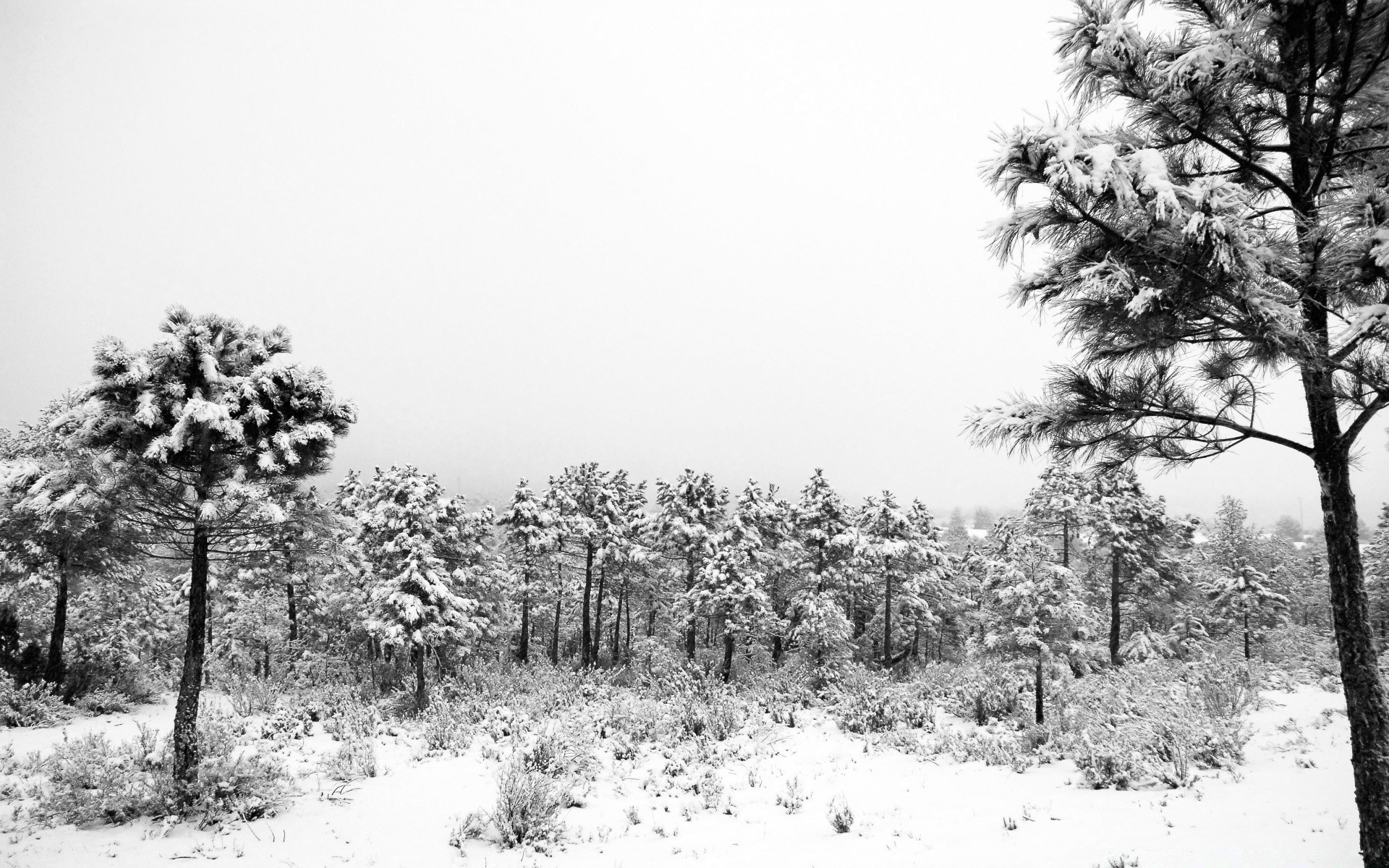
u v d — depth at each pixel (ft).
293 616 96.02
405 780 42.19
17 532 37.55
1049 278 17.22
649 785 42.73
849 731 62.69
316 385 35.45
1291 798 29.91
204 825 30.96
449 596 71.72
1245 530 127.24
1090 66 16.78
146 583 84.89
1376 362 15.35
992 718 63.77
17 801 32.65
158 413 30.58
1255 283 13.50
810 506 109.60
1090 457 18.95
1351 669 16.46
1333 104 15.37
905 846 29.40
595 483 120.47
